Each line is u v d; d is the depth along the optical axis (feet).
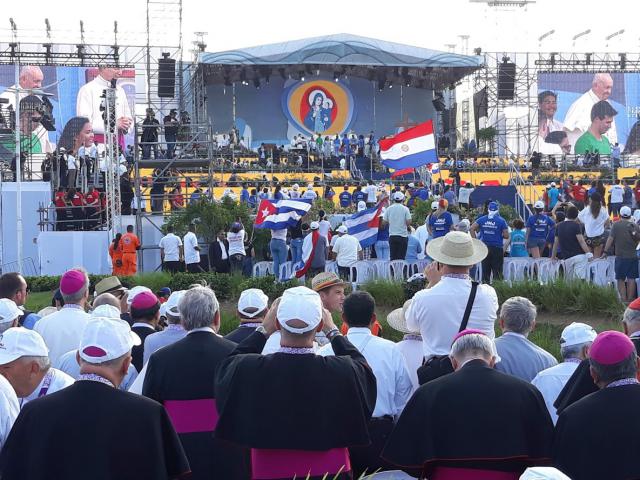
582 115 171.73
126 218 102.68
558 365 23.58
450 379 18.51
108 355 16.62
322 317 19.61
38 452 15.92
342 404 18.24
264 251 87.61
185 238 82.33
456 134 172.76
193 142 102.42
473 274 61.87
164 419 16.67
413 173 139.44
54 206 111.65
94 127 156.35
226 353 21.99
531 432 18.16
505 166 149.79
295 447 17.97
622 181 136.87
